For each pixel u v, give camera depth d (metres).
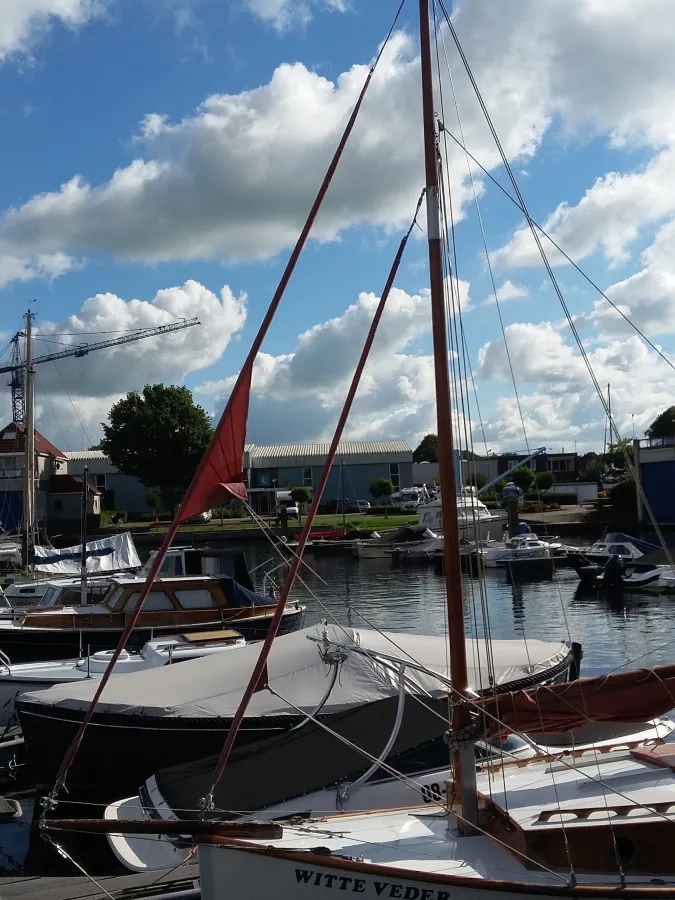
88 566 26.30
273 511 76.00
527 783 7.04
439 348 6.52
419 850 6.02
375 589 37.69
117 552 26.88
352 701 9.75
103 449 72.25
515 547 39.97
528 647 12.29
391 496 80.56
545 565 38.03
